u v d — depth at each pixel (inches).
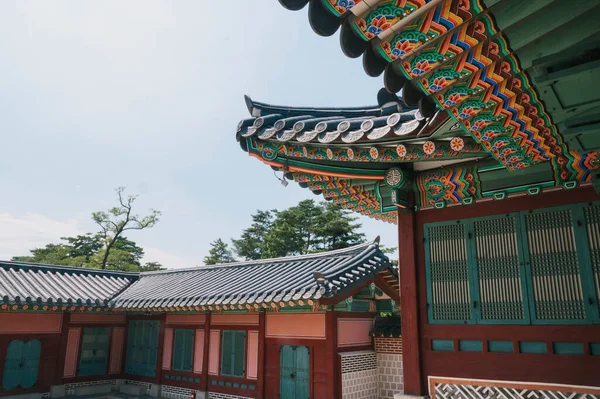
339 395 383.6
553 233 199.8
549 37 94.2
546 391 187.8
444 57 98.4
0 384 484.7
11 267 558.9
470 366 208.5
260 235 1424.7
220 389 477.1
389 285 464.8
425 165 233.8
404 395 219.0
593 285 186.4
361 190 256.4
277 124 205.0
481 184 220.2
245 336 468.8
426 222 236.5
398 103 223.1
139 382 568.7
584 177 193.9
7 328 498.9
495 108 124.9
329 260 479.5
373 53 97.9
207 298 450.6
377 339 447.5
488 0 82.7
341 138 184.9
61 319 547.2
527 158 170.4
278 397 421.7
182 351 531.5
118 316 611.2
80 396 541.6
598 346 180.9
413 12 83.7
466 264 220.2
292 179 259.0
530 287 200.8
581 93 113.5
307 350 410.6
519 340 199.0
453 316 218.7
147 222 1370.6
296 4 80.5
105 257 1299.2
